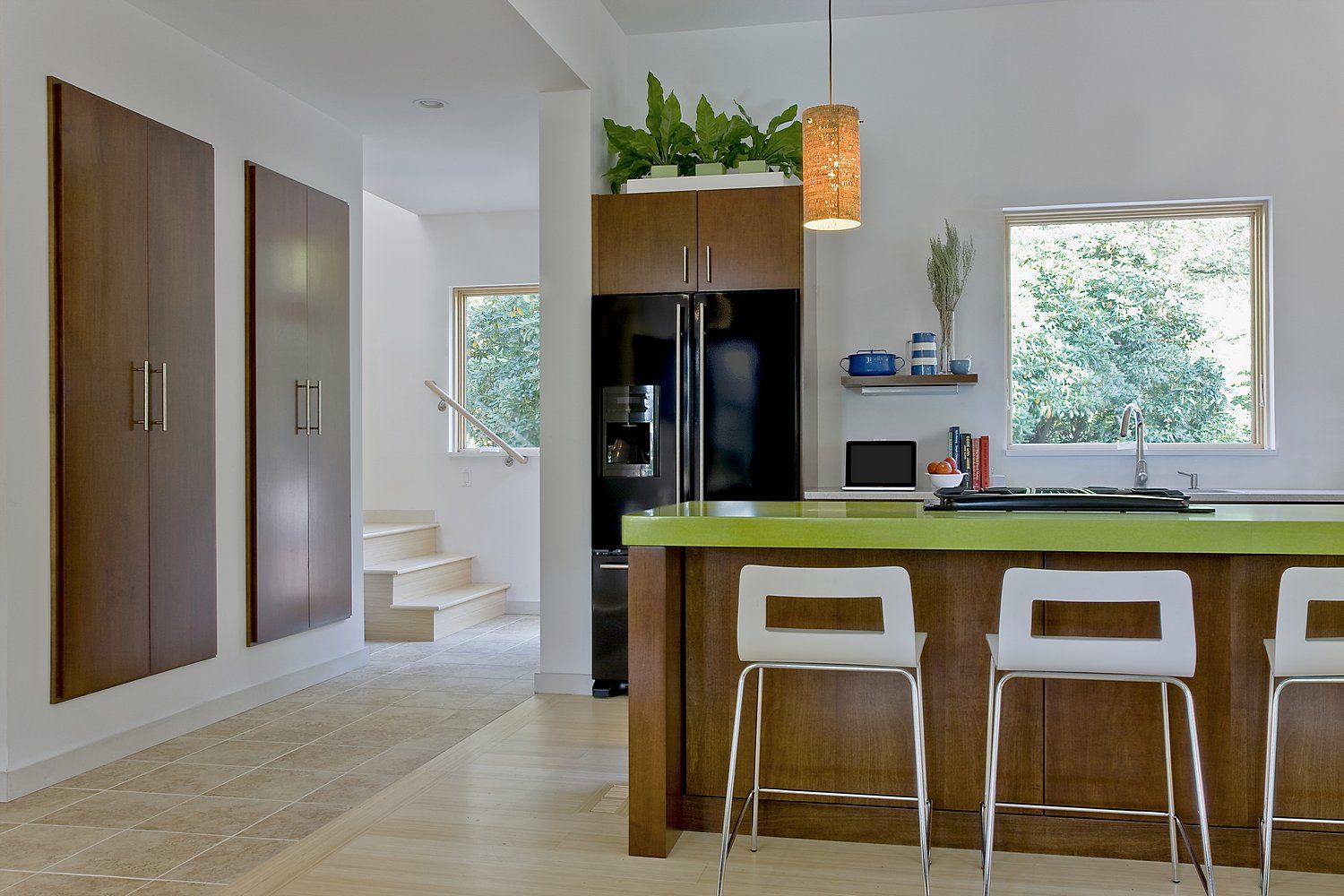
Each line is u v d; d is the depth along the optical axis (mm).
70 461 3596
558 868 2811
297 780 3666
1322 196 5004
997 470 5254
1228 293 5195
